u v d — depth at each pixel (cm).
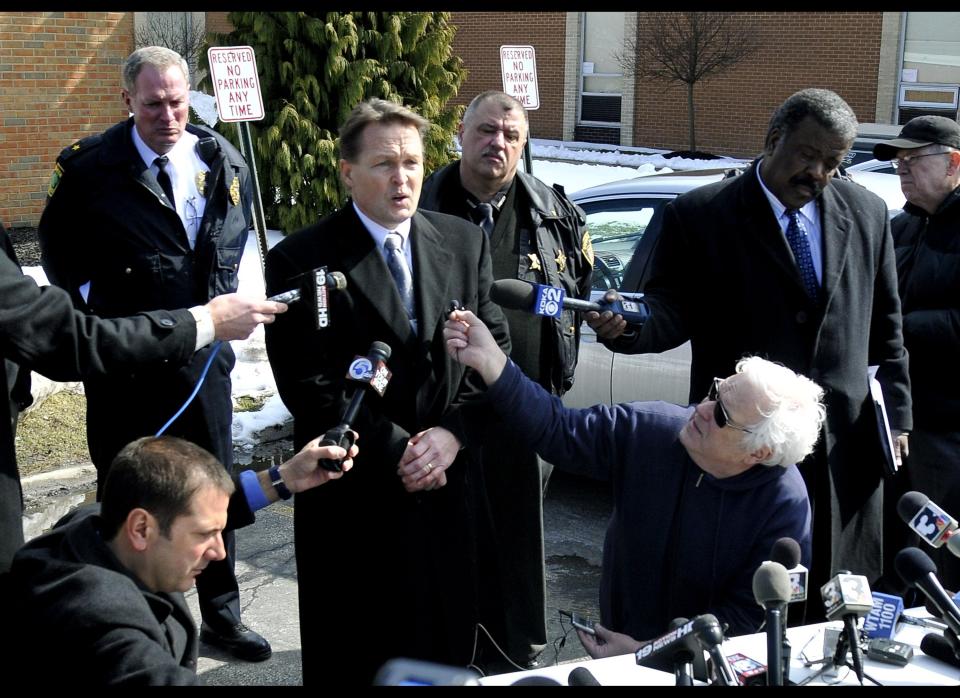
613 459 279
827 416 332
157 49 395
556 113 2311
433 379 316
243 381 658
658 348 343
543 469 394
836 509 335
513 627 386
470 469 344
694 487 268
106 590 203
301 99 1087
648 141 2178
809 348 333
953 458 389
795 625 309
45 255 402
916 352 393
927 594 226
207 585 411
